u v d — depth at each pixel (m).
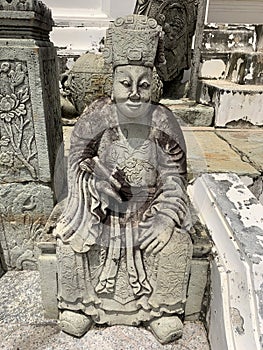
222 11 3.36
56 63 1.43
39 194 1.27
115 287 1.07
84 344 1.06
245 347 0.79
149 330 1.12
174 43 2.24
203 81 2.47
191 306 1.13
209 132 2.16
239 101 2.19
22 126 1.18
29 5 1.05
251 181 1.53
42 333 1.10
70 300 1.06
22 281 1.33
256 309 0.79
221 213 1.05
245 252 0.87
